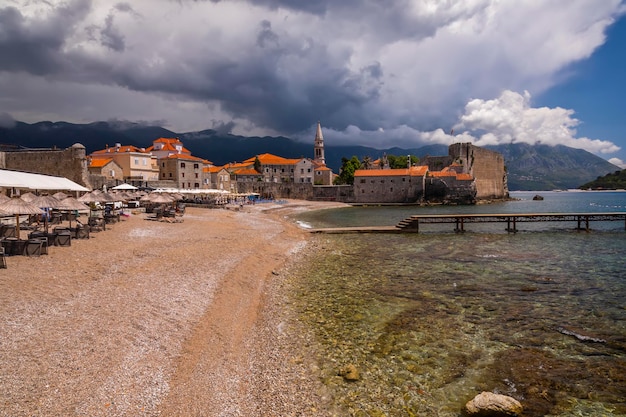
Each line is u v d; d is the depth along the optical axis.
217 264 21.16
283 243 32.66
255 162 136.75
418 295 17.52
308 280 20.45
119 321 11.50
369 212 81.12
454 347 11.77
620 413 8.39
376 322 13.92
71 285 14.33
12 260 17.28
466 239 38.19
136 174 81.00
